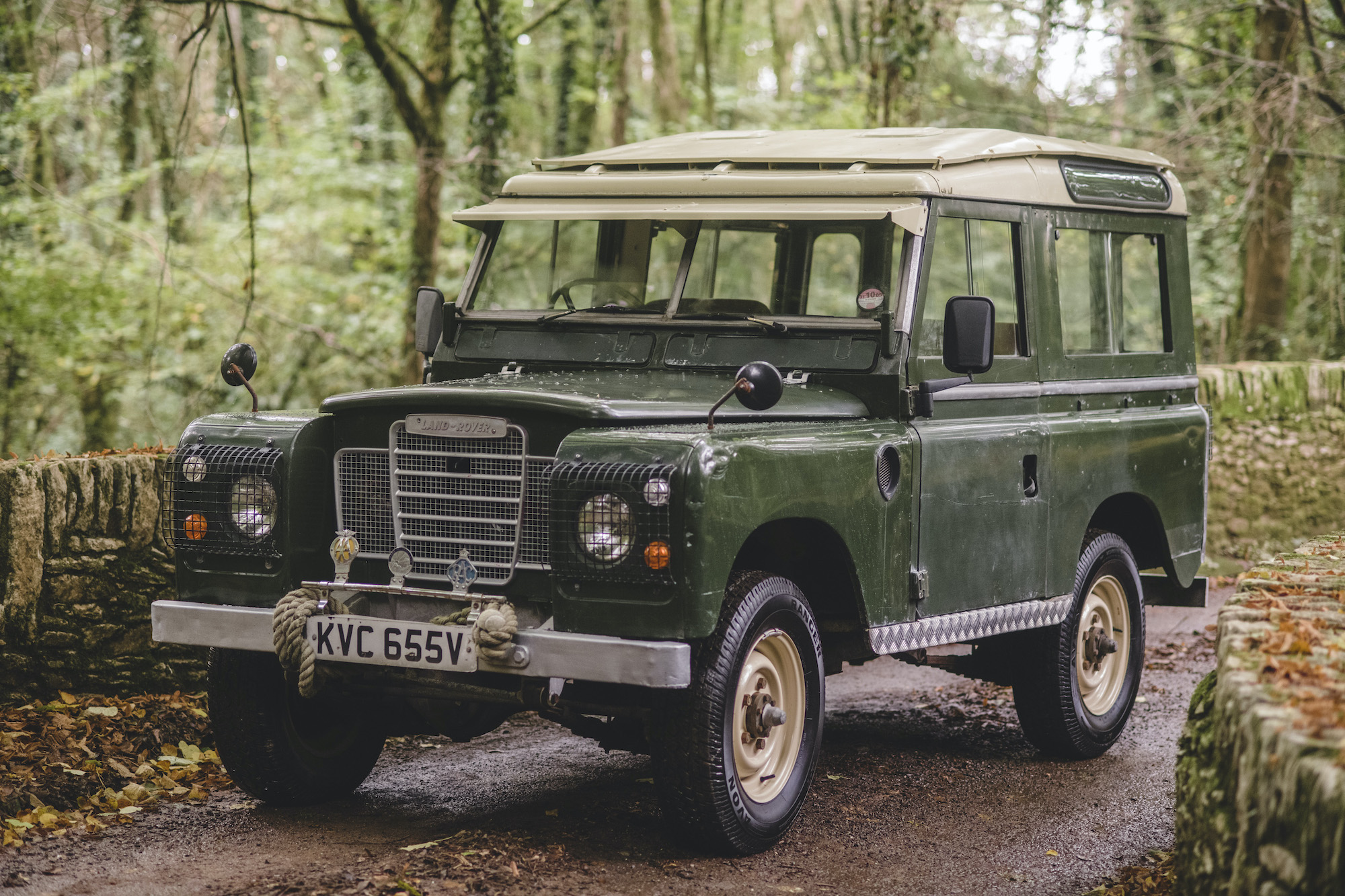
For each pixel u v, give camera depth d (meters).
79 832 4.82
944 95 16.59
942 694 7.81
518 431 4.52
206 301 18.91
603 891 4.22
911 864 4.72
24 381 18.25
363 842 4.75
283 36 23.72
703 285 5.54
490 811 5.19
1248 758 3.04
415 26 17.59
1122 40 15.63
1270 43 14.30
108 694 6.39
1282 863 2.77
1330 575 4.86
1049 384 6.09
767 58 27.02
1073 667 6.24
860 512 4.87
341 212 20.31
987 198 5.70
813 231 5.48
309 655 4.59
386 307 19.39
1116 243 6.68
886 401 5.17
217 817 5.07
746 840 4.59
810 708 4.91
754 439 4.42
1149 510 6.90
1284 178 14.51
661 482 4.12
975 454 5.50
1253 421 12.23
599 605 4.22
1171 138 14.59
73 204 16.48
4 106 16.88
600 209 5.60
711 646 4.43
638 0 23.38
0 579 6.09
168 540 6.54
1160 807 5.55
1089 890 4.49
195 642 4.81
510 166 14.88
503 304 5.80
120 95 18.75
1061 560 6.10
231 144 21.56
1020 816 5.37
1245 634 3.75
